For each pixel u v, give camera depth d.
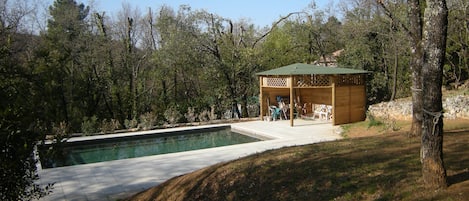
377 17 21.88
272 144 12.36
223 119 19.98
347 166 5.72
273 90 20.03
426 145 4.20
